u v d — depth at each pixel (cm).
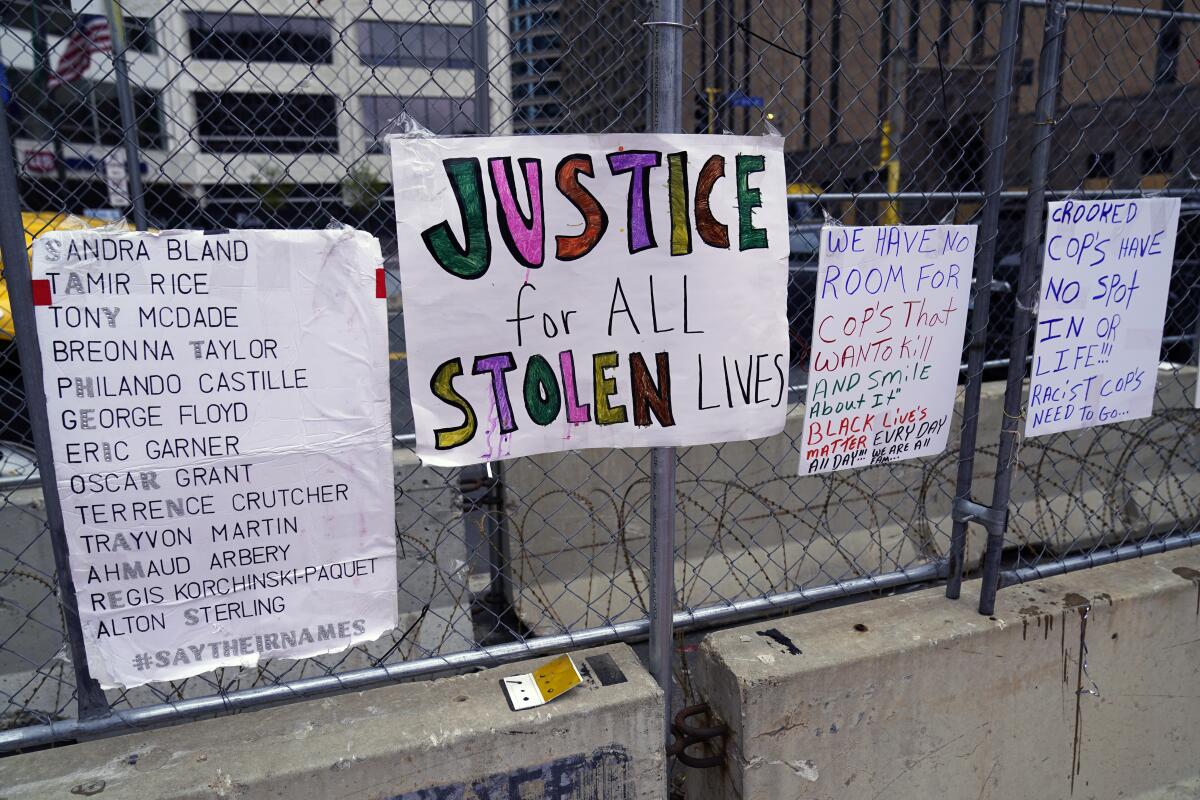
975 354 246
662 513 215
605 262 195
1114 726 266
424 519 342
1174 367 450
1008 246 741
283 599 195
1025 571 271
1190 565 282
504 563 415
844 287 222
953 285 239
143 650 189
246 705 206
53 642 316
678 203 197
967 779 247
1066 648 252
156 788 179
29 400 177
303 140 317
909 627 240
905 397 241
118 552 182
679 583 403
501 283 189
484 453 195
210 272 175
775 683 214
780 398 217
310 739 192
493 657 222
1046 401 248
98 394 174
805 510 424
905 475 441
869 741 230
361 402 190
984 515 244
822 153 278
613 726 205
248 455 185
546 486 387
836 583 265
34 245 165
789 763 221
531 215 188
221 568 189
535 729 198
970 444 250
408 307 184
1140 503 492
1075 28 750
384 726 197
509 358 193
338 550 197
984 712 245
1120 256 248
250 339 180
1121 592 262
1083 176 342
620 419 204
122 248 170
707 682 231
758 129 228
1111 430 468
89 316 170
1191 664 275
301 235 179
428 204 182
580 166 189
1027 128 773
